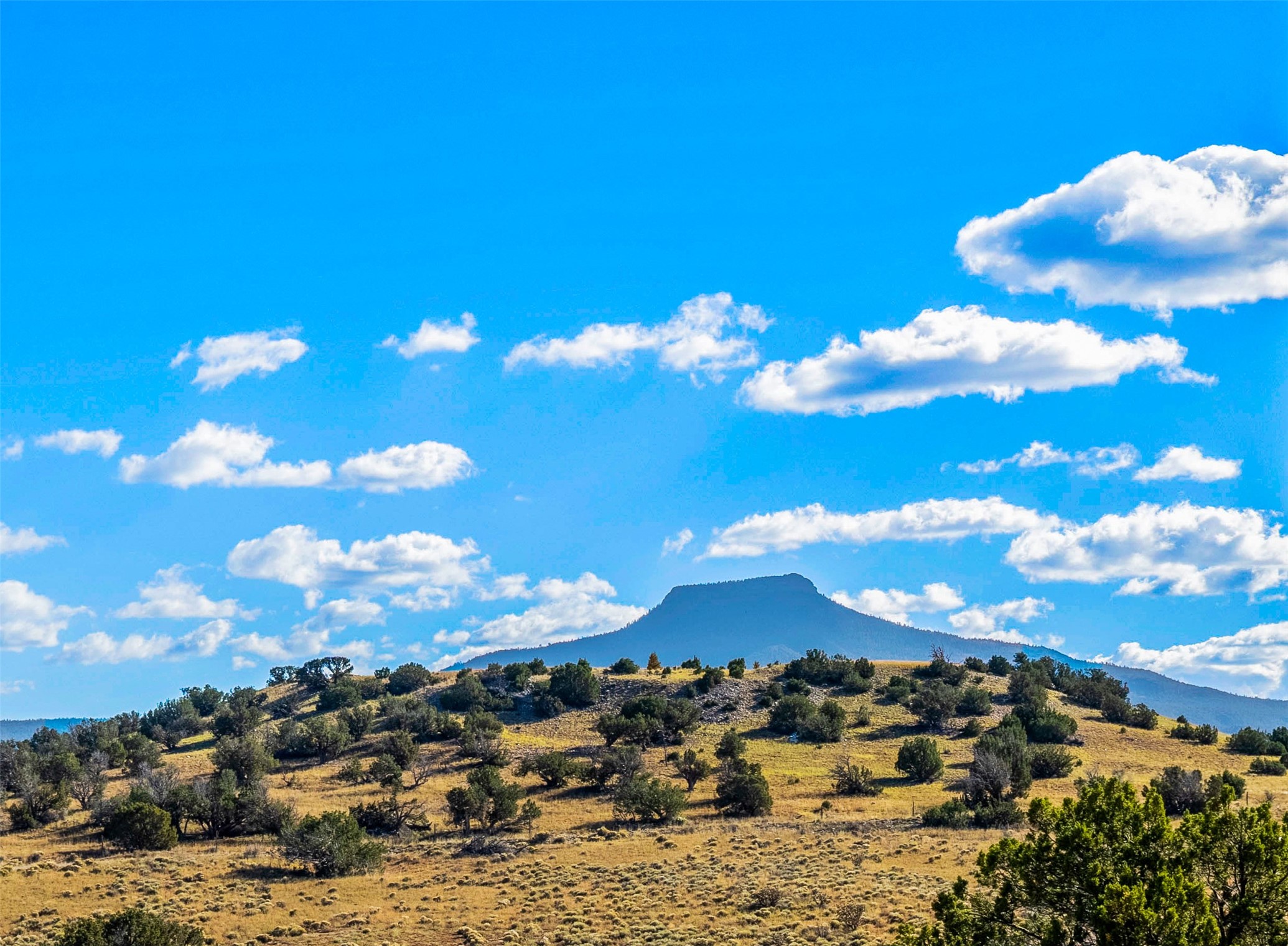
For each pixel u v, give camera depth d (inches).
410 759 5118.1
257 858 3233.3
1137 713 6279.5
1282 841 1094.4
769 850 3006.9
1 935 2345.0
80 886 2805.1
